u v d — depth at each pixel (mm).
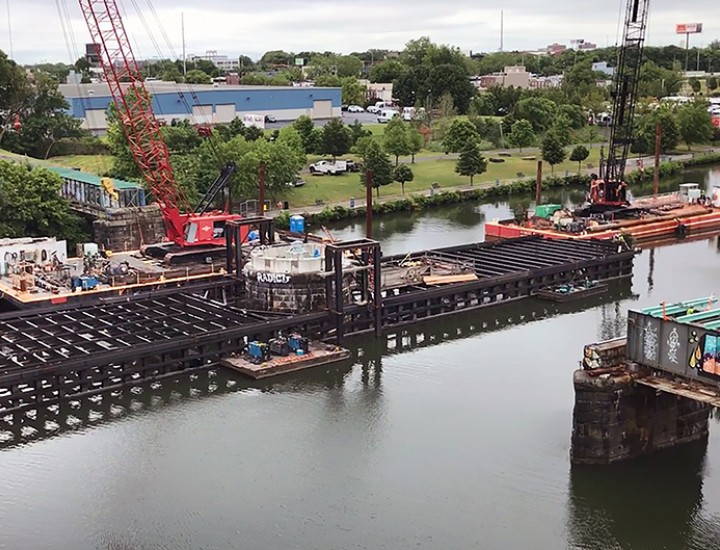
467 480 48188
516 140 192375
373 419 56281
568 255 95062
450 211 141125
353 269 71625
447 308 79562
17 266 81188
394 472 49250
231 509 45469
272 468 49812
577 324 77688
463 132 183375
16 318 69688
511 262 91312
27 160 121500
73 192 108938
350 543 42375
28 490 47562
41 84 158875
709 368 43688
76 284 76188
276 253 75875
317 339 70625
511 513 44906
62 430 54938
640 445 49125
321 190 144125
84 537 43062
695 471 48094
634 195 156375
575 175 169750
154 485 47969
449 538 42719
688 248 113062
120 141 125688
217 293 80250
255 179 132250
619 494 46250
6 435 54156
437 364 66875
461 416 56594
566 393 60344
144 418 56656
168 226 92500
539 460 50188
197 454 51594
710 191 160000
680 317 46906
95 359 59438
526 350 70188
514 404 58406
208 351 65062
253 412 57688
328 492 47125
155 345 62031
